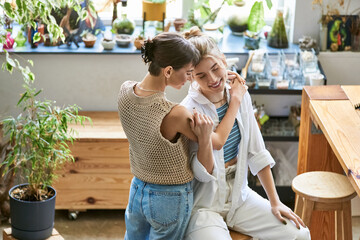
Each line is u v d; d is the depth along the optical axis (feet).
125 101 8.93
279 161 15.57
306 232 9.92
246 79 14.58
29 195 12.30
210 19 15.51
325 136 11.85
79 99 15.30
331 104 12.42
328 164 13.07
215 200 9.98
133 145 9.12
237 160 10.10
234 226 10.28
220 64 9.41
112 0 15.43
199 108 9.87
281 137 14.87
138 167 9.32
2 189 14.33
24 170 12.24
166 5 15.87
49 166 12.76
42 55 14.79
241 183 10.03
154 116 8.75
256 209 10.17
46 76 15.01
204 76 9.40
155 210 9.29
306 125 13.05
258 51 14.66
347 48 15.43
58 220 14.66
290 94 14.57
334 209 11.17
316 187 11.31
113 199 14.38
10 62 11.41
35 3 11.39
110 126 14.49
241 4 15.88
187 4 15.96
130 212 9.69
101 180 14.20
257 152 10.33
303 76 14.78
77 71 15.05
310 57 14.79
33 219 12.08
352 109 12.21
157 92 8.80
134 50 14.98
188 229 9.76
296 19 15.52
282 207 10.16
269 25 16.60
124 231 14.34
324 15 15.29
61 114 12.49
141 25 16.40
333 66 15.47
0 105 15.06
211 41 9.47
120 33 15.33
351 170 10.02
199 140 8.98
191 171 9.36
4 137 14.29
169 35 8.61
